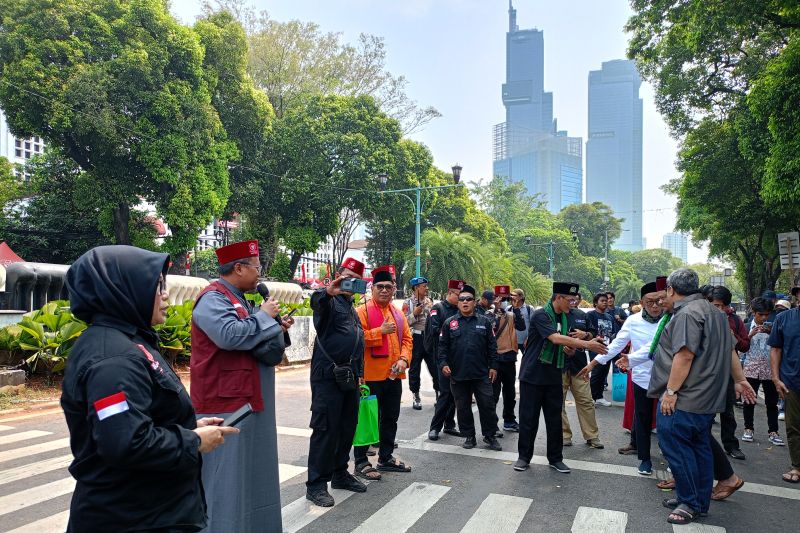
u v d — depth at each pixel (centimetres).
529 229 7400
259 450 340
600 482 542
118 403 186
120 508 192
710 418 449
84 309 205
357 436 517
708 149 2144
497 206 7475
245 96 2909
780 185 1442
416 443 689
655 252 10888
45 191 3219
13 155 5453
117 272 206
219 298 337
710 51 1939
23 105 2189
